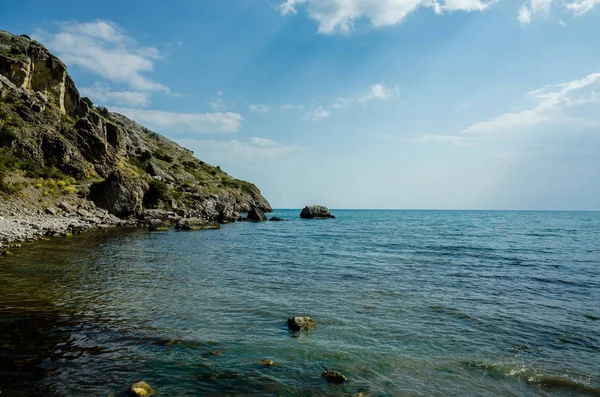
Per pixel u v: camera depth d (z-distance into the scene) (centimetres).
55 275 1689
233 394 662
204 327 1034
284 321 1105
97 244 3003
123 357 812
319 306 1280
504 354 891
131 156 9350
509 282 1762
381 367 800
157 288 1509
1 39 7275
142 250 2788
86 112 8319
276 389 686
